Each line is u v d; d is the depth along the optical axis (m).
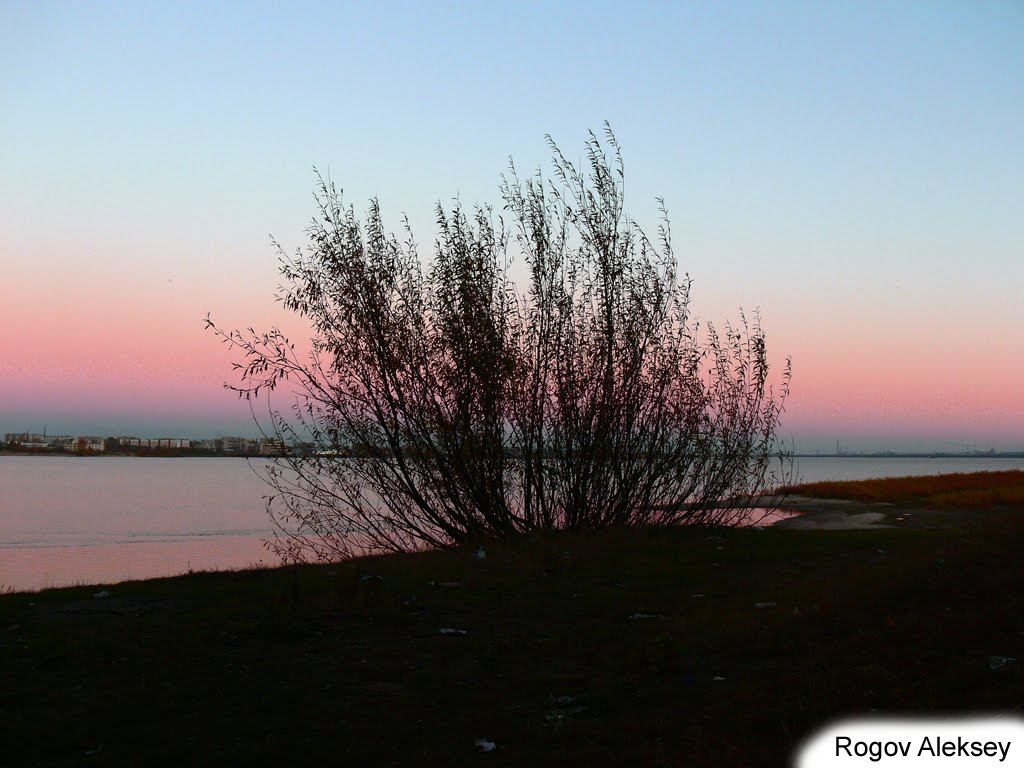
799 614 8.45
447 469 15.77
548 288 16.44
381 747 5.46
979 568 9.73
